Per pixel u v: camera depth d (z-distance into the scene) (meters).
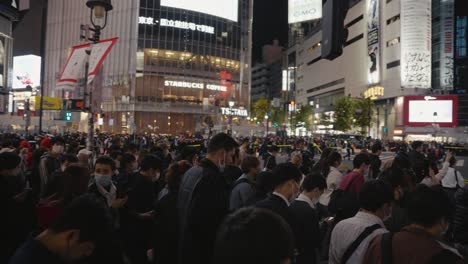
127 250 5.45
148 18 80.56
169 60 81.94
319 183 4.53
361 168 5.93
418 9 78.25
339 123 84.12
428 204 2.58
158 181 7.64
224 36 88.50
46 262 1.92
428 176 7.49
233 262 1.26
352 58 100.81
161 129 80.75
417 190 2.75
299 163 9.23
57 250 1.97
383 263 2.60
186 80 83.12
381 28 87.50
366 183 3.53
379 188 3.41
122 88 80.25
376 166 8.16
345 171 9.51
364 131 80.19
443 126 67.00
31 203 4.49
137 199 5.61
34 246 1.95
